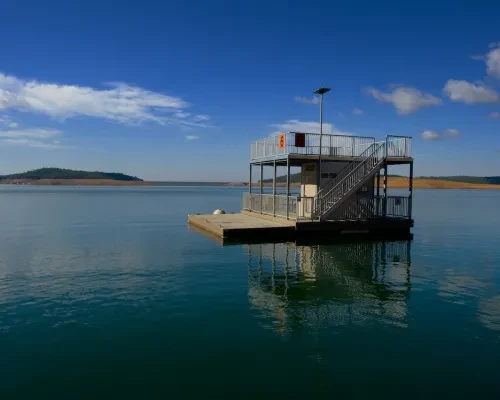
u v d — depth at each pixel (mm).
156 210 52562
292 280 13711
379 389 6711
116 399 6402
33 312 10391
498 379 7039
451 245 21906
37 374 7188
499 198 99500
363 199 23625
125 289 12570
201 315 10156
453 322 9719
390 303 11195
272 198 26375
